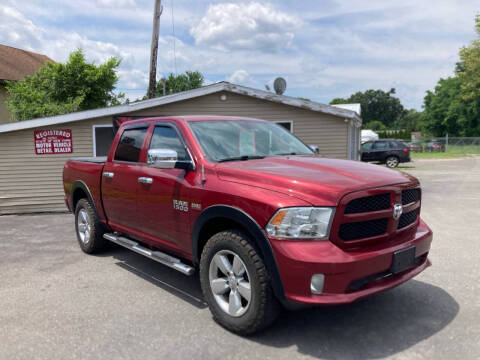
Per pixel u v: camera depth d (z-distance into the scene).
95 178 5.35
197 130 4.09
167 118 4.40
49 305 3.99
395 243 3.23
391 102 119.56
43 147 10.86
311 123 12.07
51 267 5.27
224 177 3.47
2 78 21.62
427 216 7.99
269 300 3.05
